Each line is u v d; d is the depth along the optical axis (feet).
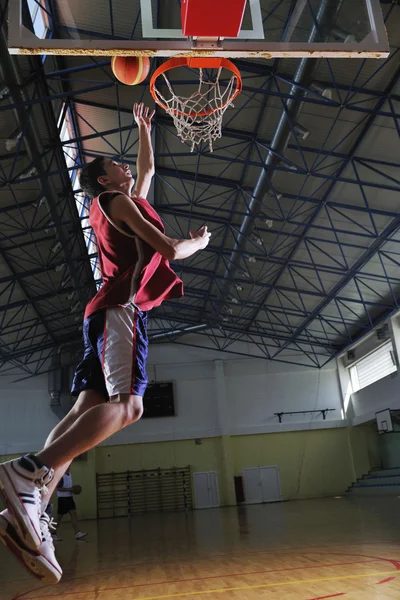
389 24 38.68
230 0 9.45
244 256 74.59
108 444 100.99
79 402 6.13
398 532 30.48
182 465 100.73
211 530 45.57
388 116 45.98
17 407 97.09
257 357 105.50
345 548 25.29
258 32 10.78
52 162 54.34
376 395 92.38
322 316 90.38
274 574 18.80
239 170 59.93
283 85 47.34
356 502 72.28
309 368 105.70
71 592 18.72
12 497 4.66
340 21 10.99
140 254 6.06
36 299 78.48
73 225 65.77
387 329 87.10
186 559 26.40
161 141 56.08
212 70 45.50
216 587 16.98
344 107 45.39
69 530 67.10
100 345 5.89
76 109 52.42
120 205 5.94
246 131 53.62
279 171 56.90
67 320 92.53
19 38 10.27
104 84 45.83
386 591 13.64
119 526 66.95
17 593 19.62
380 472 95.66
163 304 98.48
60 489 46.70
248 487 99.66
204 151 56.24
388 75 43.98
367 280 75.25
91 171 7.07
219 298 93.20
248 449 101.65
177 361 105.19
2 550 44.09
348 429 102.12
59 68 46.57
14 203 58.44
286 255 73.56
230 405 103.55
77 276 75.41
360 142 50.60
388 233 61.46
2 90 42.24
